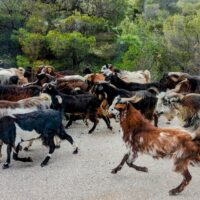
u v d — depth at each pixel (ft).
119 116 28.32
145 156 33.17
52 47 86.12
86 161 32.81
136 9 156.66
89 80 48.14
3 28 95.14
